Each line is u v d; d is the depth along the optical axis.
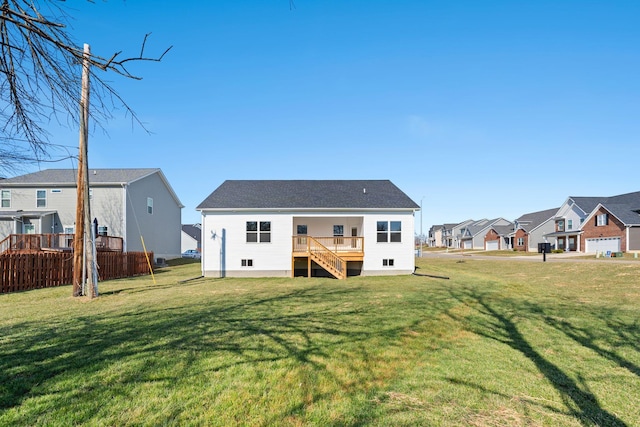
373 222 19.25
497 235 58.91
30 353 5.12
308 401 3.84
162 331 6.38
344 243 20.73
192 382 4.20
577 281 15.94
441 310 8.78
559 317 8.34
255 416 3.49
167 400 3.75
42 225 23.58
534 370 4.95
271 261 18.92
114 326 6.77
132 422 3.32
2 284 12.36
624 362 5.31
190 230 57.44
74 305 9.37
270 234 18.98
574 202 41.56
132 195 25.23
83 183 10.77
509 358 5.43
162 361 4.83
